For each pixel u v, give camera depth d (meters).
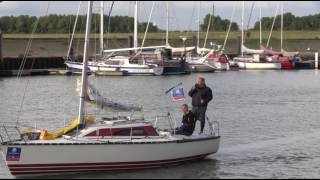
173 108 47.12
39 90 61.75
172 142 24.97
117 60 82.56
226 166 26.11
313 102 52.91
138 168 24.64
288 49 126.12
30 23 126.06
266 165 26.52
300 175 24.86
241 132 35.53
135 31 89.75
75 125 24.58
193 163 26.17
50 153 23.42
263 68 100.44
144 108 46.94
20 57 88.38
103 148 23.88
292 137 33.88
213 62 96.00
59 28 126.88
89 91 26.06
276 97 57.25
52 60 92.00
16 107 47.38
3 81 72.69
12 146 23.19
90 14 24.83
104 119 25.44
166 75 84.56
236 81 77.25
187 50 97.94
